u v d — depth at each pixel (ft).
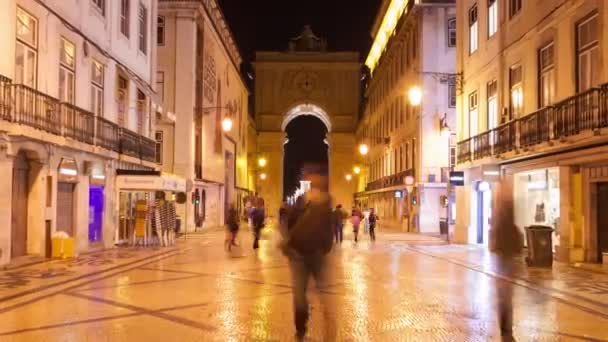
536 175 62.59
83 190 62.49
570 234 54.70
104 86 67.72
